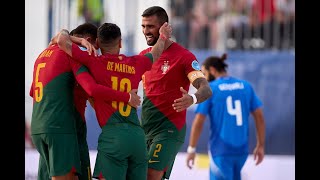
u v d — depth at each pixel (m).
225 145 32.78
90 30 24.23
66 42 22.28
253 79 38.31
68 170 22.91
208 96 23.38
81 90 24.02
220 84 33.03
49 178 24.47
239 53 38.59
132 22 41.03
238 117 32.94
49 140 22.83
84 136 24.42
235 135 32.84
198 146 36.94
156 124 25.09
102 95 22.09
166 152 24.88
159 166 24.84
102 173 22.59
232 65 38.50
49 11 40.38
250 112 33.69
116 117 22.61
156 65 24.91
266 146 37.59
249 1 42.81
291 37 41.97
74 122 23.27
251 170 36.97
